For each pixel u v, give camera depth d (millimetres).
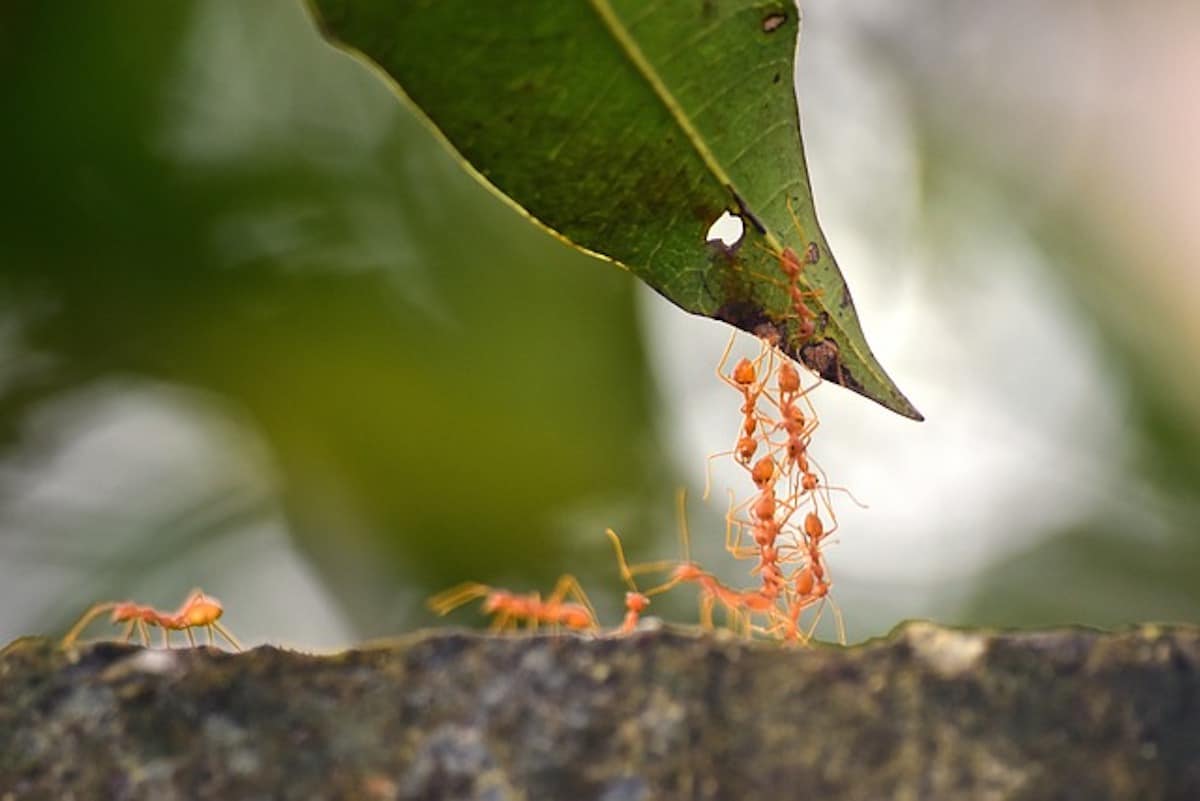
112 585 400
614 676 252
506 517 405
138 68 401
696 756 250
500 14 256
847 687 251
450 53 257
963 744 250
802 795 250
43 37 396
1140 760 250
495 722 252
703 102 261
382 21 255
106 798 253
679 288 266
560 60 258
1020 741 250
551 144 260
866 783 250
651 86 260
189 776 253
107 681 255
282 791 252
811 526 294
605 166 261
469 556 405
